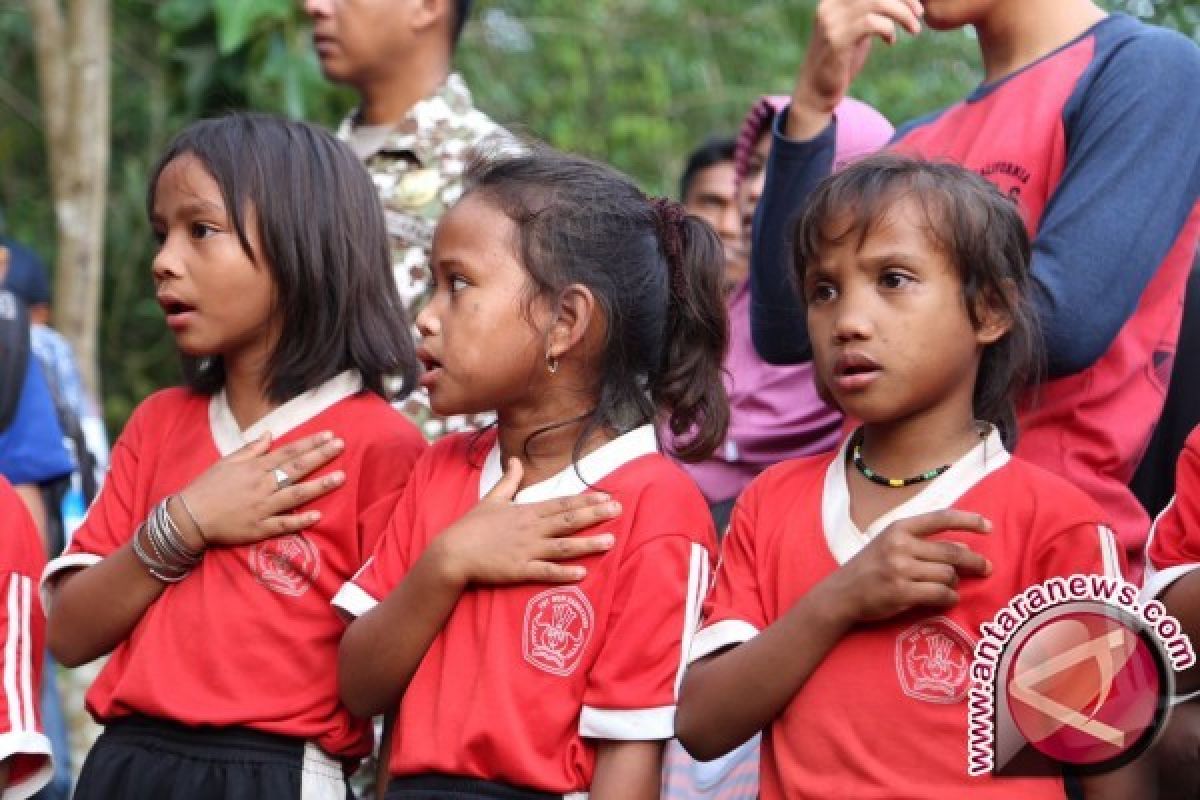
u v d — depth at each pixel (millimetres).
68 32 8297
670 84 11250
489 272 3814
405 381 4359
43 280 7770
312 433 4188
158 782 4004
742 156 6207
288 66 7984
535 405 3885
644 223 3965
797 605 3416
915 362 3453
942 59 10742
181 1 8117
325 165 4250
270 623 4059
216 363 4359
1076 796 3734
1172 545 3617
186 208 4152
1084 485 4027
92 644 4156
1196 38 7148
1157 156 4031
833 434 5430
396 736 3799
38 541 4406
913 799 3318
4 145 10820
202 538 4070
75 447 6527
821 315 3553
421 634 3754
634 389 3934
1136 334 4160
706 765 4320
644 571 3688
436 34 5598
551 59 11055
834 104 4461
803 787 3398
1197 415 4535
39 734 4168
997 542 3416
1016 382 3643
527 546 3711
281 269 4164
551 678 3680
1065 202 4008
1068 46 4262
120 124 10406
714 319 4039
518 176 3912
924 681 3369
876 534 3490
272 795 3975
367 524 4125
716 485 5473
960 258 3482
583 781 3676
